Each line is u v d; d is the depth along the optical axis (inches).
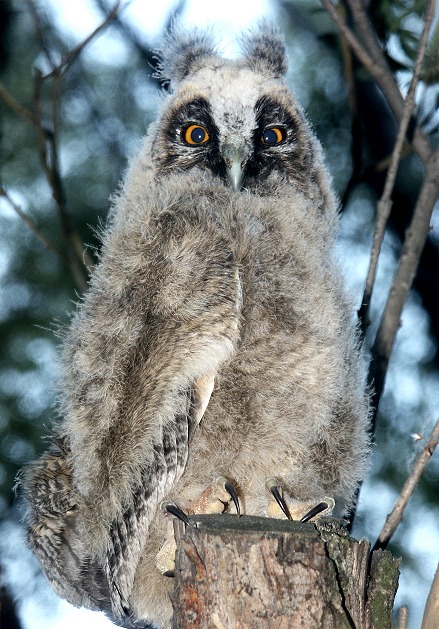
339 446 374.9
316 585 289.9
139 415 354.9
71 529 386.6
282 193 403.9
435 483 559.2
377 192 651.5
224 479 354.6
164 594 375.6
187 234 366.3
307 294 365.4
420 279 636.1
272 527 305.0
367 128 668.7
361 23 465.1
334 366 364.2
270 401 358.6
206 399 353.7
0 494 577.9
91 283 396.8
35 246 633.6
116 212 419.2
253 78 423.2
